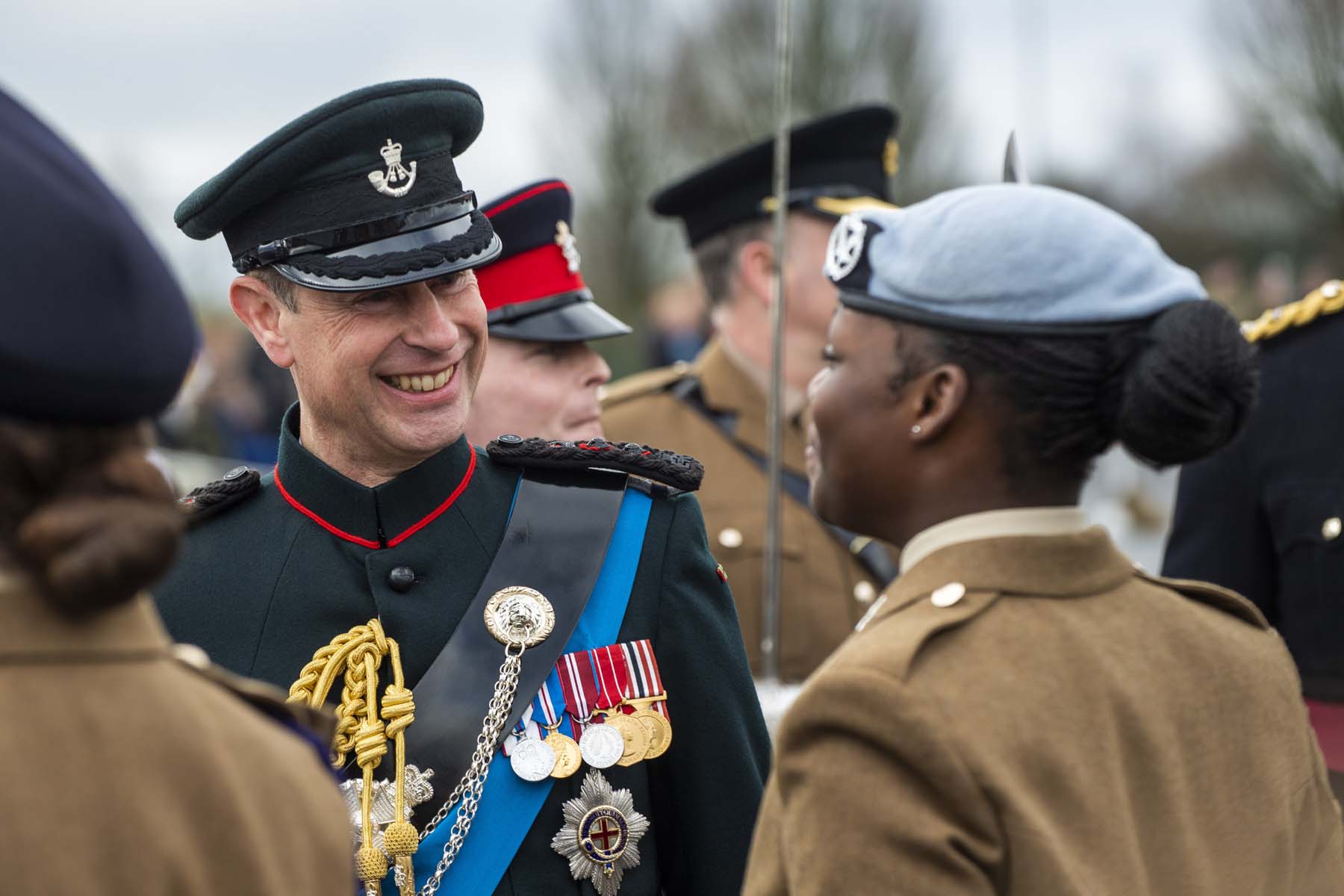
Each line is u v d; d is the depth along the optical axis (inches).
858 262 106.7
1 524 77.8
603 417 251.8
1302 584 190.7
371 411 135.5
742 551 234.8
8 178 76.0
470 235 135.6
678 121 907.4
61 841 74.0
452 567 136.8
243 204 133.2
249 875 78.6
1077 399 101.3
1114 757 98.2
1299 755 108.6
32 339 75.4
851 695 95.5
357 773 130.3
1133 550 475.2
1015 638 99.7
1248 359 100.0
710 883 134.7
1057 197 103.5
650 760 136.1
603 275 924.6
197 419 717.9
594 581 136.5
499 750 130.3
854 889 92.9
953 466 104.0
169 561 80.2
